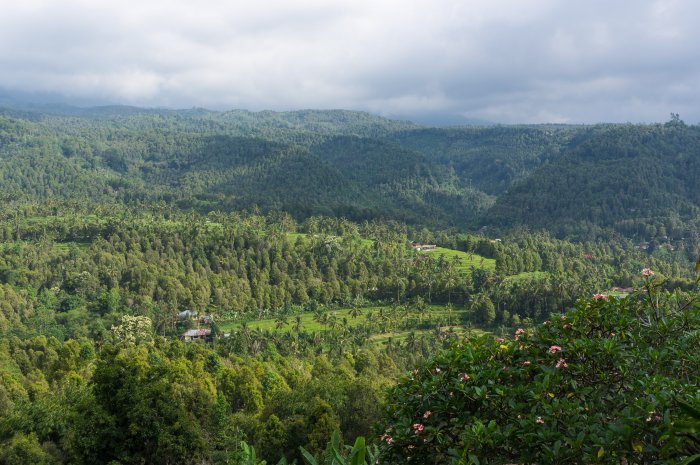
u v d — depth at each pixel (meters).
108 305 112.12
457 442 8.63
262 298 125.31
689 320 9.77
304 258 141.38
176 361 59.94
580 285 106.31
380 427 9.48
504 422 8.41
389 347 93.38
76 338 97.12
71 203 188.38
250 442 39.66
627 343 9.59
